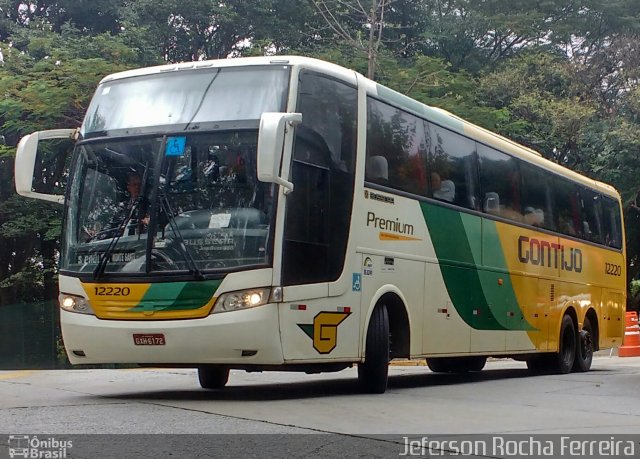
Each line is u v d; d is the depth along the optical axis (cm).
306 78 952
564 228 1683
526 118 2794
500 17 3144
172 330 880
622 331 1980
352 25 2888
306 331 917
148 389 1096
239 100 935
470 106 2541
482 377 1479
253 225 888
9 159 2561
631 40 2967
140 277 902
